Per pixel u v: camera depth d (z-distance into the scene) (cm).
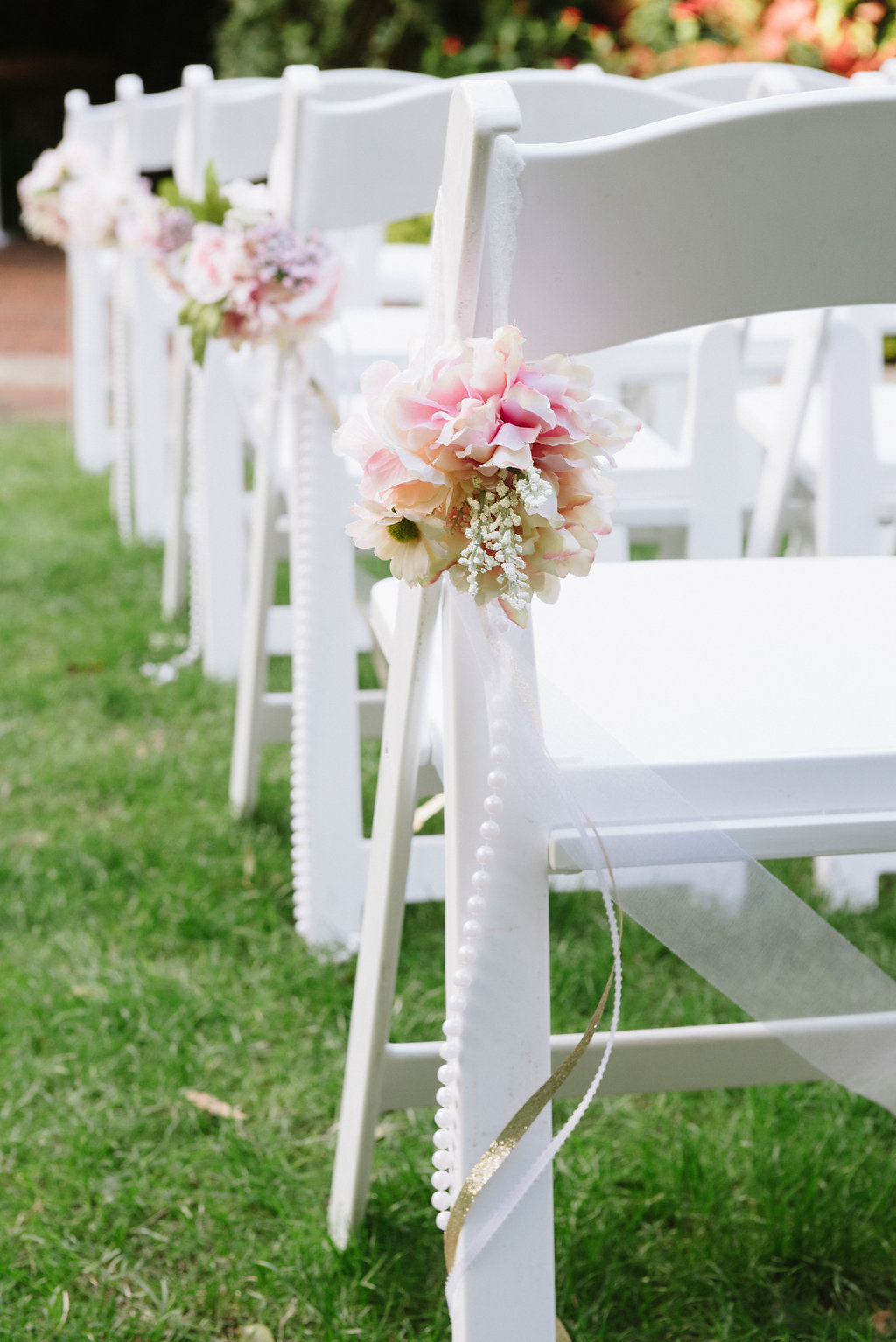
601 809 91
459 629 90
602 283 80
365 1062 122
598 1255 128
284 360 180
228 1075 156
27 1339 119
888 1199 136
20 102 1068
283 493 221
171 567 307
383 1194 135
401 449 79
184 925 184
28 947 181
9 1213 134
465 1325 95
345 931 183
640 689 103
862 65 483
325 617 179
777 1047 117
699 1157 140
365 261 298
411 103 155
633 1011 167
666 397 293
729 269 80
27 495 406
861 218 79
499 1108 93
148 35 1059
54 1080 154
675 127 75
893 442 186
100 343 432
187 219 192
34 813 221
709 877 92
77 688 271
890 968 172
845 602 120
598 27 595
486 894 91
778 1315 124
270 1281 126
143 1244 131
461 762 91
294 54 626
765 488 183
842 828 95
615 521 195
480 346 78
